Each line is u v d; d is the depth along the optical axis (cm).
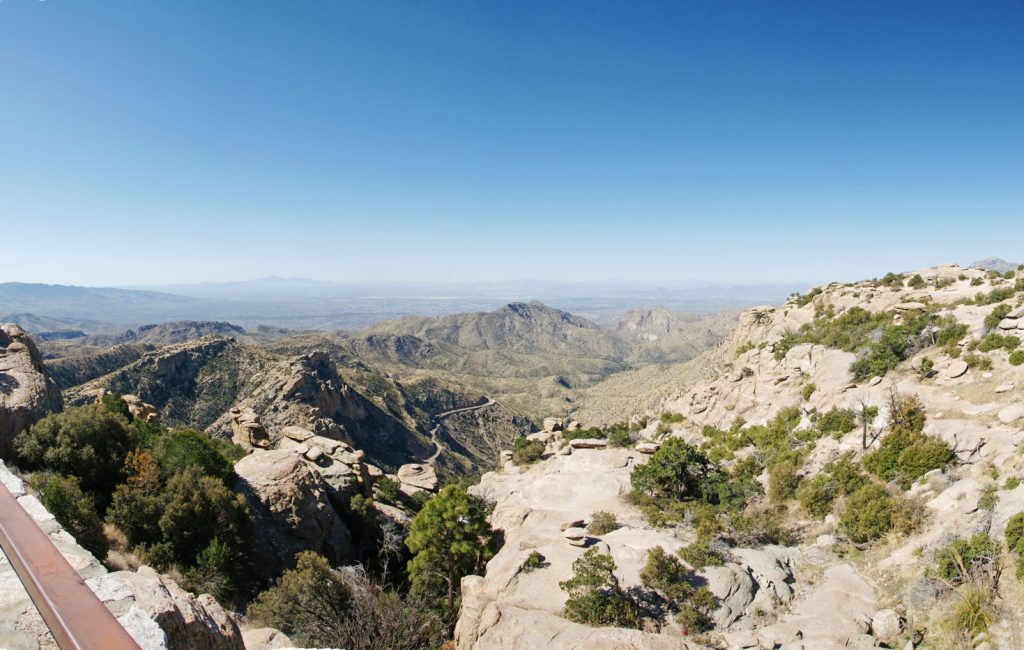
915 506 2636
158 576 930
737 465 4312
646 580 2416
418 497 5966
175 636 783
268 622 2150
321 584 2194
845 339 5353
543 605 2384
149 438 3538
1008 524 2055
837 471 3403
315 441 5766
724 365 8431
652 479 3925
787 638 2038
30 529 572
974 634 1800
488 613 2294
